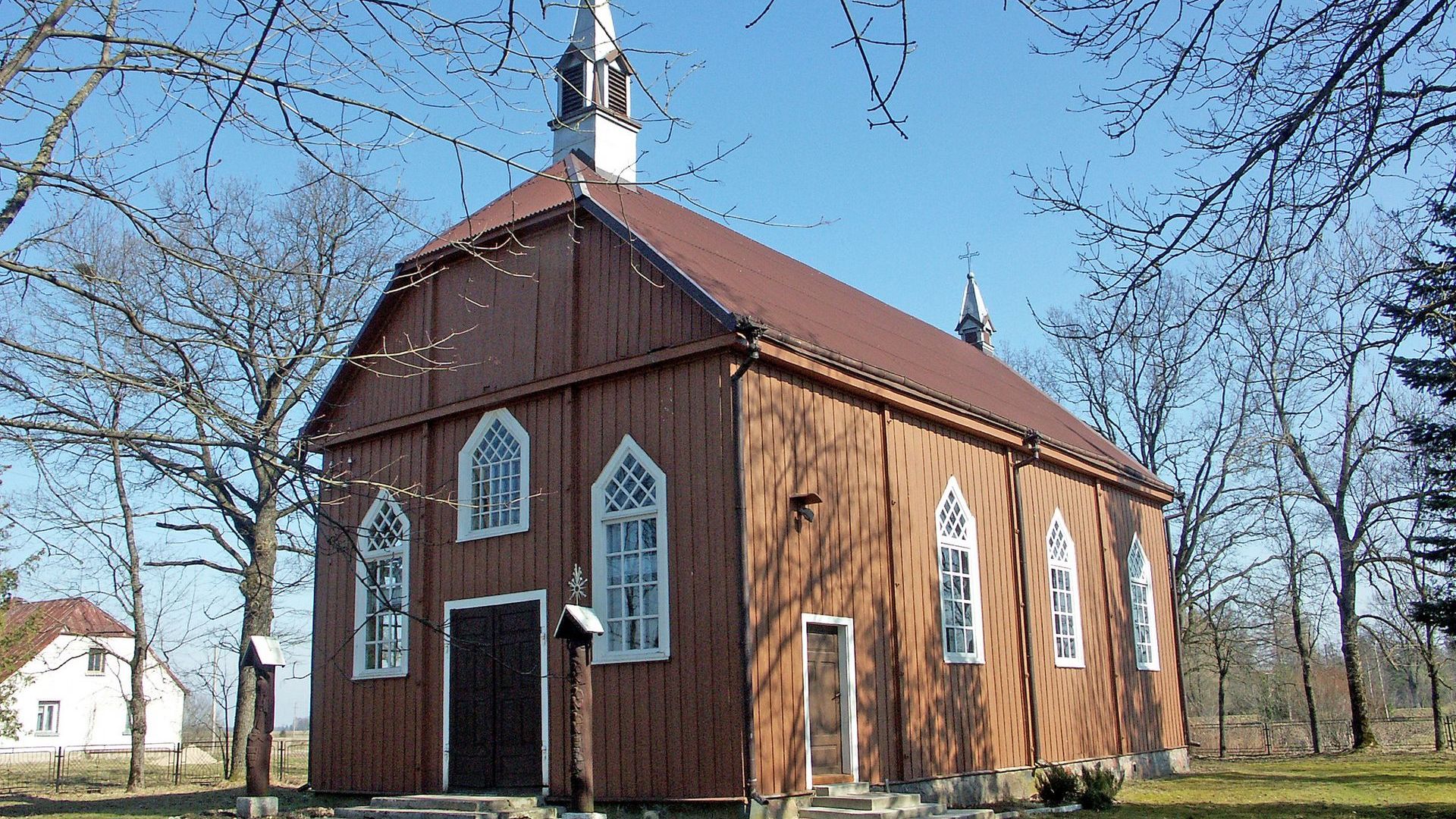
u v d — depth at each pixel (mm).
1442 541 21844
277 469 8703
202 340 7930
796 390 15539
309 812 15812
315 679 18719
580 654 13188
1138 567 25578
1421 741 37656
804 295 20016
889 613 16484
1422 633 36812
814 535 15250
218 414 7781
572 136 21422
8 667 22219
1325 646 48750
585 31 21562
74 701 46562
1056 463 22359
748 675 13484
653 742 14156
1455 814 15531
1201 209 7719
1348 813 15852
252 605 24484
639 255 15844
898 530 17031
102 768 34906
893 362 18359
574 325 16391
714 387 14641
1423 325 7676
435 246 18938
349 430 19172
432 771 16484
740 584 13773
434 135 7000
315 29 7027
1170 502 27812
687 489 14609
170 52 7293
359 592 18438
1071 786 17031
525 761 15367
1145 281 8062
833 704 15172
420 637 17125
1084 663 21875
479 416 17391
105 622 47969
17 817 17141
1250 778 22797
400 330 19062
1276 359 17438
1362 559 30734
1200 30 7188
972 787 17484
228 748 31141
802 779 14078
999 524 19906
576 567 15430
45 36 7184
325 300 19125
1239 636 39781
